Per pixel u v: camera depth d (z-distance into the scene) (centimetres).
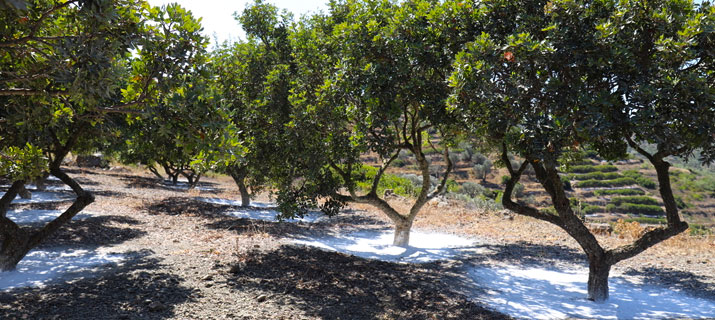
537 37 599
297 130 827
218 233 1070
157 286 606
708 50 510
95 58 389
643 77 505
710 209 4519
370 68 693
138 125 653
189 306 536
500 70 546
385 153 795
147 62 486
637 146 653
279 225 1245
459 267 870
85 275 666
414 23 706
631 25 519
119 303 538
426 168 1050
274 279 668
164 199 1700
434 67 689
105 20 378
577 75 545
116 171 3272
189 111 462
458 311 583
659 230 646
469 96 551
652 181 4881
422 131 1124
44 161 617
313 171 852
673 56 498
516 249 1079
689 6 520
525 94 525
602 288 670
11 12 390
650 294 718
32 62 493
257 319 507
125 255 814
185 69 498
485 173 4472
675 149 520
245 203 1642
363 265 812
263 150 955
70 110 569
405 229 1104
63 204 1450
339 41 792
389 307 582
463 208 1783
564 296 693
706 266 920
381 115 703
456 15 681
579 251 1062
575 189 4738
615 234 1280
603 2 552
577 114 525
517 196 4003
